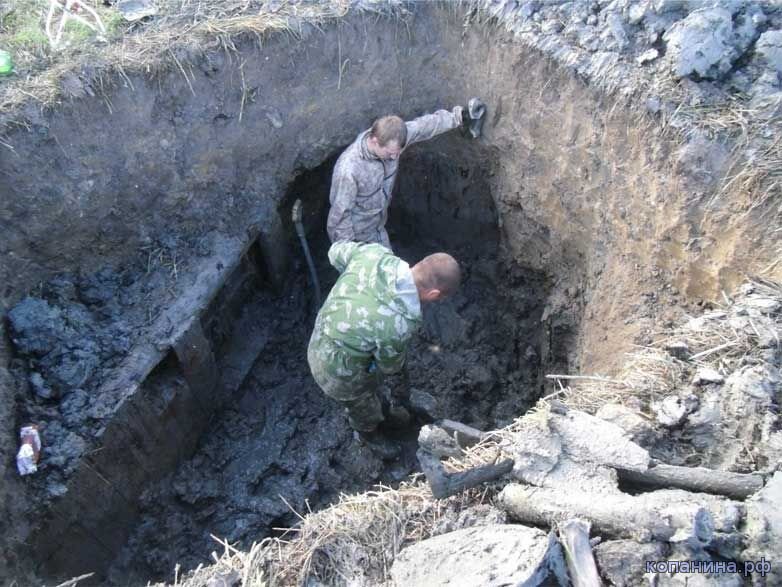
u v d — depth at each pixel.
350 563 2.36
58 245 3.71
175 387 3.76
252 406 4.38
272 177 4.29
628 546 2.11
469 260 4.94
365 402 3.62
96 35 3.81
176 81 3.79
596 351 3.66
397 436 4.34
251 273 4.52
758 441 2.36
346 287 3.20
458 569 2.14
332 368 3.33
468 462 2.58
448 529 2.37
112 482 3.47
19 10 3.93
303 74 4.10
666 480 2.29
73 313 3.64
